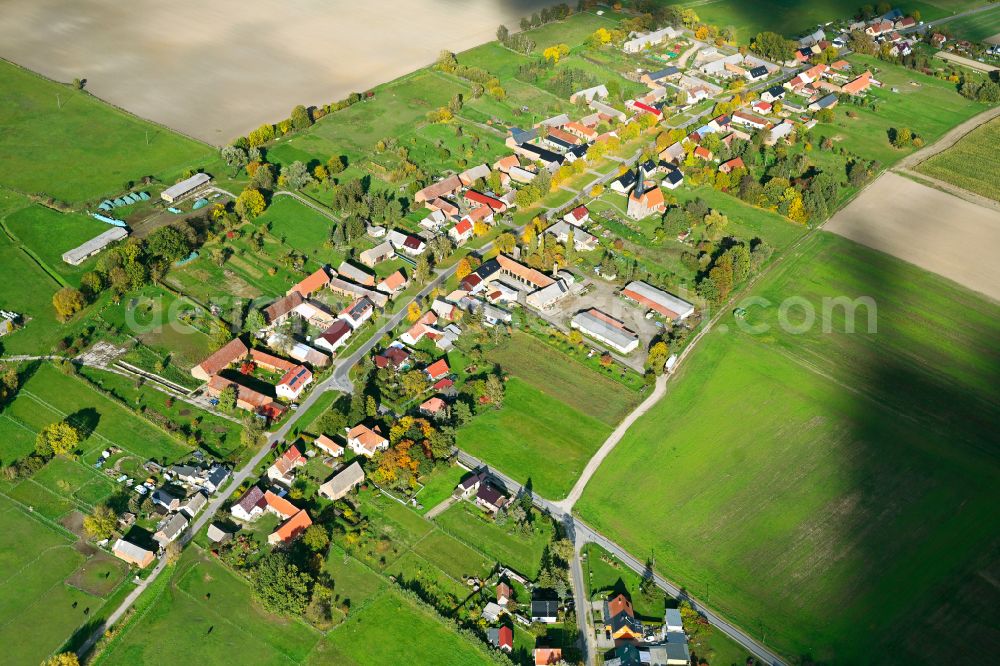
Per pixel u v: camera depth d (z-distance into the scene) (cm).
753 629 18338
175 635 17725
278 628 18012
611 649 17912
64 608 18075
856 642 18062
